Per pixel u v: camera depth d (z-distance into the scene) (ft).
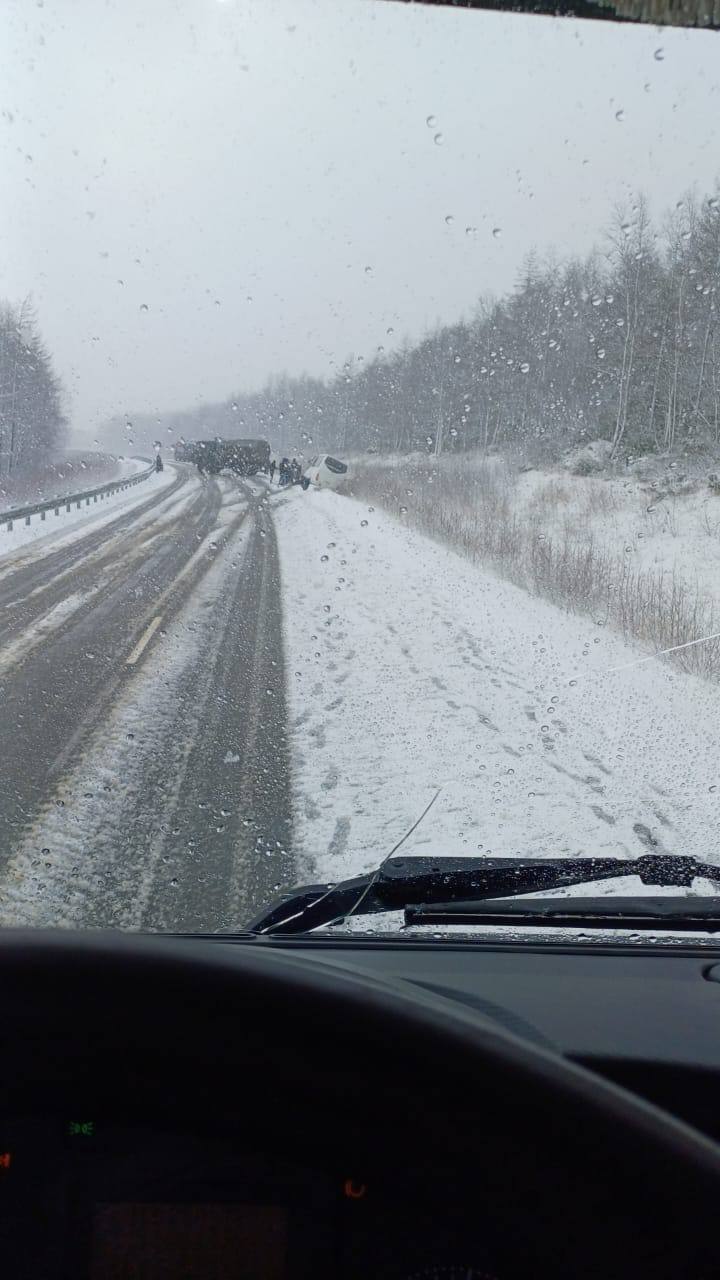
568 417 48.88
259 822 12.85
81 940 2.97
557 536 37.14
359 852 11.76
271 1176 3.12
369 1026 2.94
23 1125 3.12
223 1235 3.11
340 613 28.12
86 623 27.02
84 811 13.28
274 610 28.66
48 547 43.60
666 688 20.38
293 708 18.78
